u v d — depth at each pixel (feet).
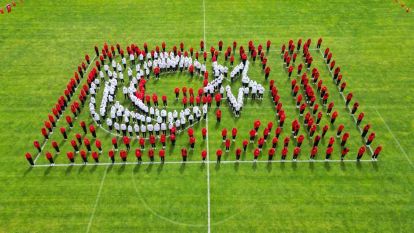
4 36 98.84
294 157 63.31
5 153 66.08
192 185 60.08
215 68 81.46
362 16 105.81
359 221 54.70
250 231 53.57
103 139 68.28
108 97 74.13
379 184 59.98
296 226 54.13
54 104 76.95
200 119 72.79
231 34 99.40
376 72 84.84
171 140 66.80
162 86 80.94
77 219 55.31
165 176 61.57
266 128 67.51
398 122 71.97
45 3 113.60
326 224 54.34
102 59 85.66
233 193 58.80
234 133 66.18
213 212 56.03
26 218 55.52
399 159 64.23
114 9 111.04
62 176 61.57
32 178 61.36
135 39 97.60
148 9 111.04
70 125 70.33
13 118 73.61
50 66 87.61
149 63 85.30
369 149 66.08
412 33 98.17
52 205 57.26
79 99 75.51
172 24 103.96
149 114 72.64
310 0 114.11
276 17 106.32
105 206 57.00
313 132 67.15
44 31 100.89
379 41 95.40
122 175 61.72
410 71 84.89
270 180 60.75
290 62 88.38
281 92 79.25
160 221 54.85
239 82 81.56
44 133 66.59
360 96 78.23
